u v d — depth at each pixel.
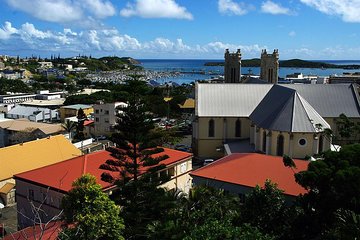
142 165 42.59
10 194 62.56
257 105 77.81
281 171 47.72
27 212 51.72
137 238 35.53
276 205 34.56
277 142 60.75
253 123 71.62
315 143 58.84
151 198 37.19
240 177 47.78
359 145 35.41
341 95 76.94
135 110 40.41
